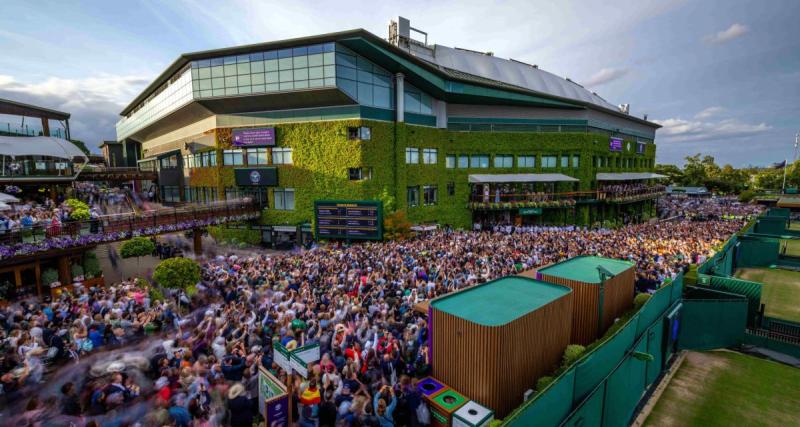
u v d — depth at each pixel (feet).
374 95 123.75
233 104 125.80
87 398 29.19
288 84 116.06
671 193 367.86
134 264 98.68
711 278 60.64
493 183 162.30
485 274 60.59
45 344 38.93
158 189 187.83
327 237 114.11
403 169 130.00
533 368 33.83
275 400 28.43
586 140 164.76
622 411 35.40
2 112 95.30
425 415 29.71
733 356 50.75
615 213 189.16
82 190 156.76
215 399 31.01
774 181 379.76
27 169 94.53
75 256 73.15
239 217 118.32
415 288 54.65
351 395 29.66
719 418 37.65
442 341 33.47
